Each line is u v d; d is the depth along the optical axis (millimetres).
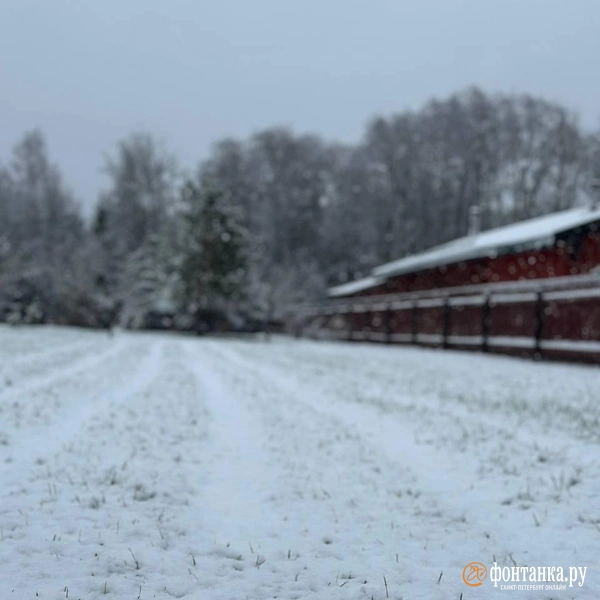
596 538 4527
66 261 58438
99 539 4258
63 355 19078
